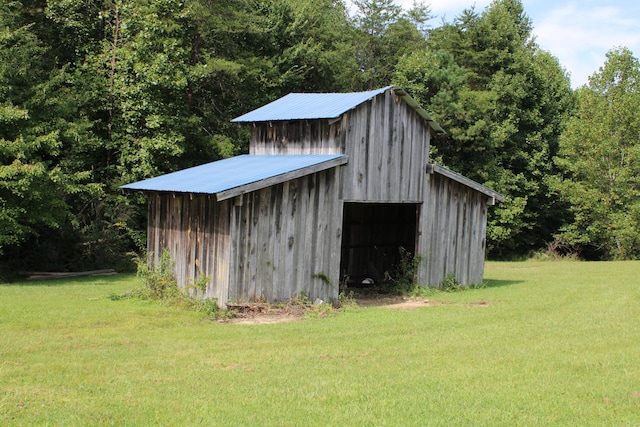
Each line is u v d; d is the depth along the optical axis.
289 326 13.58
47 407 8.14
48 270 24.14
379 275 23.03
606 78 42.72
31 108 22.12
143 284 17.94
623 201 41.81
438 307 16.92
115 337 12.12
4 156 20.53
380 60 52.91
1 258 23.64
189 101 31.77
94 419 7.73
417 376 9.80
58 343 11.49
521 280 24.62
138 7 28.80
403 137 19.17
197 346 11.51
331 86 39.72
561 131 45.09
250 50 35.19
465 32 44.62
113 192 28.05
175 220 16.97
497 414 8.20
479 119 39.47
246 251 15.15
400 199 19.12
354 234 22.92
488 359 10.91
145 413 7.98
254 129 20.36
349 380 9.52
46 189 21.11
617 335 13.03
